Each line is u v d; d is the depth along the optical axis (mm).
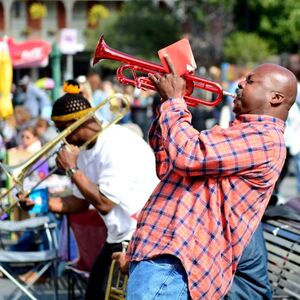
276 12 53750
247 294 7953
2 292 11422
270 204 10242
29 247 12422
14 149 15039
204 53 67312
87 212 9891
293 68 19781
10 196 11594
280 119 6332
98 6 82625
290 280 9070
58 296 11352
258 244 8070
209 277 6109
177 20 72500
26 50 22781
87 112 8844
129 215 8633
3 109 14055
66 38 41312
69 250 10625
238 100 6410
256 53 53531
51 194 11539
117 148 8688
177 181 6266
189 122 6234
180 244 6078
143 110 23656
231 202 6129
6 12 84000
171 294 6098
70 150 8680
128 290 6289
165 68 6395
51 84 38188
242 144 6051
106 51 6688
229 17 65875
